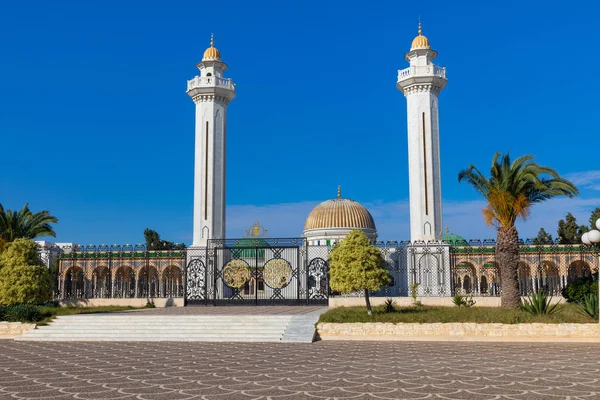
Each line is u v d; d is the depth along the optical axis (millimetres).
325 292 40281
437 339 22266
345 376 13500
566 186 27391
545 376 13352
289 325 24125
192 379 13227
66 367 15445
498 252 27844
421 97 46031
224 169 49812
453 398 10891
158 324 25531
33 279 29641
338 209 57188
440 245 37844
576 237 61344
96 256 42844
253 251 50969
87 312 31125
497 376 13375
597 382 12531
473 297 32938
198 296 38250
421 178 44875
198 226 48219
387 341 22000
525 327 21984
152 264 48188
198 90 49656
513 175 27672
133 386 12367
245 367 15148
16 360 17094
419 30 48344
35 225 38500
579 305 25047
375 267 25594
